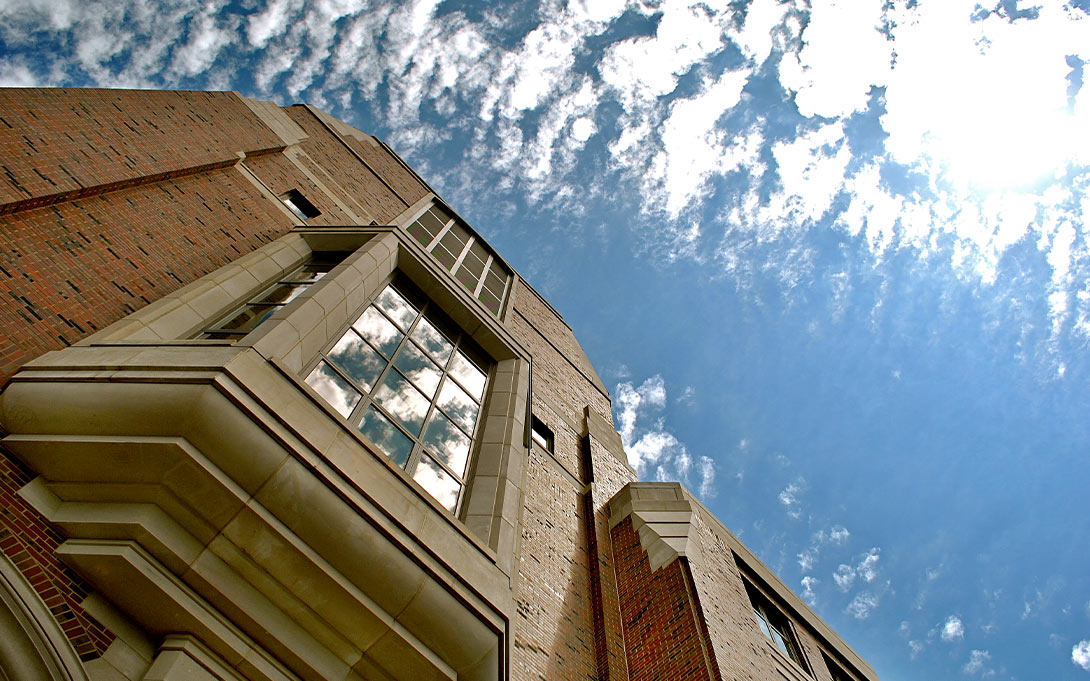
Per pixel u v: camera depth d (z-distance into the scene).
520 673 8.09
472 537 6.54
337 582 5.29
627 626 10.62
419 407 8.18
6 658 4.17
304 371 6.86
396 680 5.59
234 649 5.00
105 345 5.80
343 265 8.34
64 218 7.00
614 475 15.03
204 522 5.11
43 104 7.71
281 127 13.84
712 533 13.59
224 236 9.09
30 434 5.11
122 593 4.88
